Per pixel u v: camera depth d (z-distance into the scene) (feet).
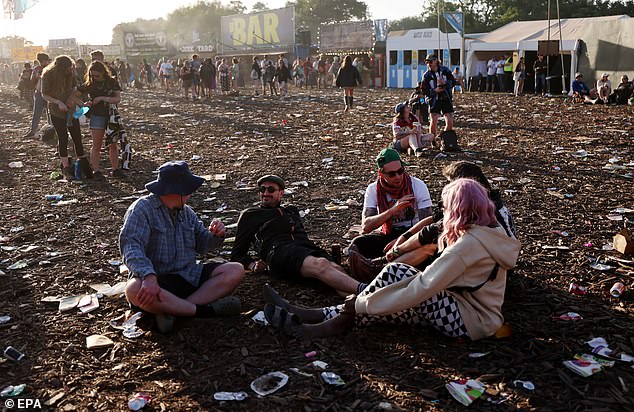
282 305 13.85
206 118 58.08
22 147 40.68
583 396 10.61
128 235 13.39
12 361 12.28
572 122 47.83
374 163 32.78
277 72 87.71
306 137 43.42
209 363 12.12
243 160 34.96
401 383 11.18
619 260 16.98
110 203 25.52
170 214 14.14
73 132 29.96
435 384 11.12
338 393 10.89
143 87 123.24
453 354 12.08
